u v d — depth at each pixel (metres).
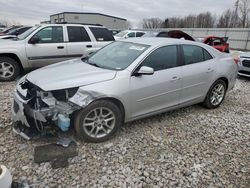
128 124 4.11
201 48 4.64
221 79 5.01
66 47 7.04
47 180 2.68
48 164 2.93
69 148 3.26
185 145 3.59
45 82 3.22
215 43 14.66
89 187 2.62
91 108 3.27
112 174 2.84
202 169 3.05
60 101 3.24
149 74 3.55
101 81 3.34
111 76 3.43
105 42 7.69
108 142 3.50
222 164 3.18
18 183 2.55
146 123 4.21
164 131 3.97
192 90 4.45
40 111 3.09
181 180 2.83
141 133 3.84
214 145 3.65
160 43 4.04
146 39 4.38
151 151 3.36
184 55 4.28
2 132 3.59
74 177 2.75
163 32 13.64
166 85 3.95
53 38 6.93
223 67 4.91
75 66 3.88
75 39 7.23
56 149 3.22
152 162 3.12
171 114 4.69
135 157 3.19
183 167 3.06
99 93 3.26
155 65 3.86
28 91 3.24
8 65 6.46
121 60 3.84
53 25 6.94
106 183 2.69
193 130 4.09
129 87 3.52
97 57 4.27
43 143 3.34
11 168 2.83
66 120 3.14
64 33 7.06
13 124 3.56
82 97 3.19
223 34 31.02
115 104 3.52
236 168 3.12
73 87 3.19
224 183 2.83
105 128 3.52
